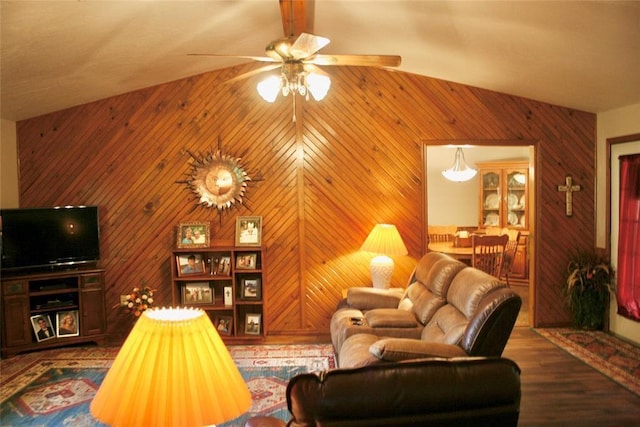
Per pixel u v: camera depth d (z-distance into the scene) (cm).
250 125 502
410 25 353
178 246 483
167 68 446
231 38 403
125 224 498
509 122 507
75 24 299
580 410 332
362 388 155
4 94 395
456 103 505
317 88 318
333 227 508
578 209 518
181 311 149
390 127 506
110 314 502
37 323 457
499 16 303
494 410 161
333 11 349
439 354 252
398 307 424
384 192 508
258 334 484
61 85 412
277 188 504
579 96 457
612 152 491
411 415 157
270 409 335
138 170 497
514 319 266
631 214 461
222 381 136
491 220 789
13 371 409
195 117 499
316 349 463
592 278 495
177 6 312
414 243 513
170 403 126
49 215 463
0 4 251
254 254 491
